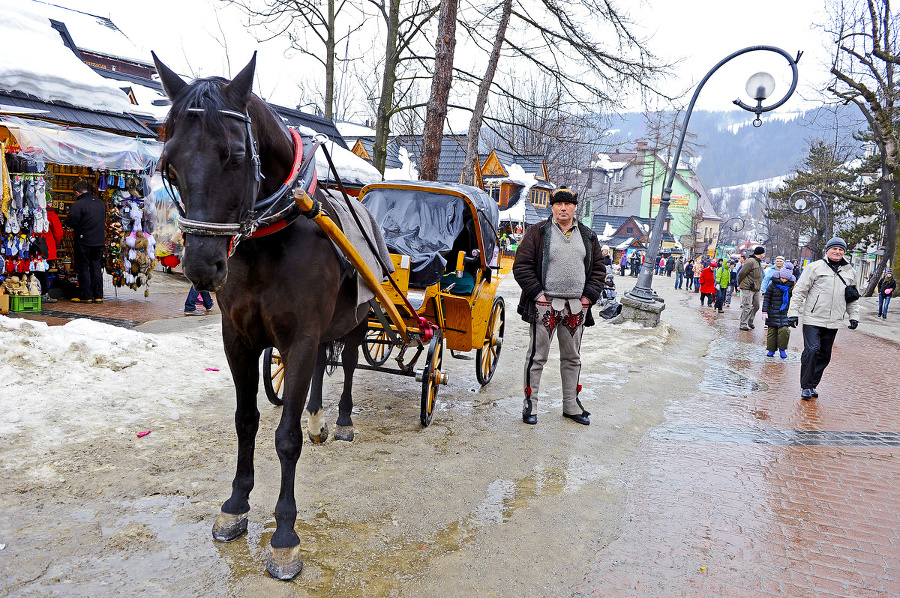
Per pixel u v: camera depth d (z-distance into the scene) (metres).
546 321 5.69
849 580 3.40
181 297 11.77
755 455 5.49
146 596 2.75
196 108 2.42
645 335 11.86
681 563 3.48
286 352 3.01
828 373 10.06
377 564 3.20
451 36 11.84
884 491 4.78
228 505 3.30
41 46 9.89
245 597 2.82
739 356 11.19
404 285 5.14
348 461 4.55
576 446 5.32
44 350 5.83
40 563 2.91
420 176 12.26
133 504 3.56
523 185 31.84
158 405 5.23
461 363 8.26
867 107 27.31
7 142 8.21
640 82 14.20
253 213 2.61
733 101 12.53
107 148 9.49
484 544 3.50
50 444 4.21
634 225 63.03
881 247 34.06
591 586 3.18
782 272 11.13
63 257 10.70
